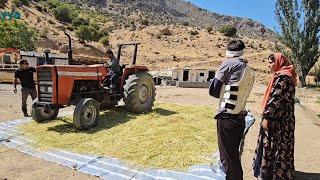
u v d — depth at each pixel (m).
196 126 8.98
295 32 32.34
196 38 101.81
